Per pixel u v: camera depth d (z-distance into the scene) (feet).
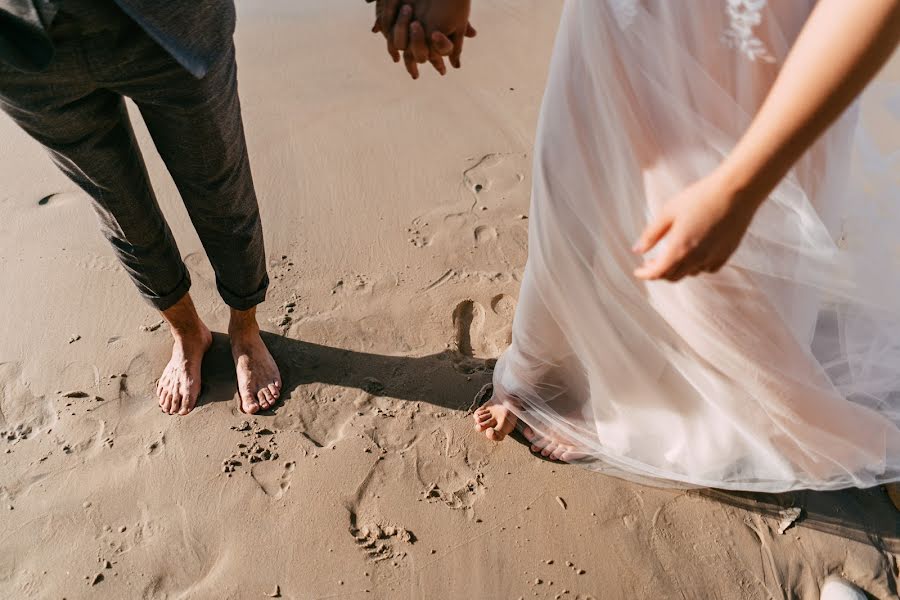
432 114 9.28
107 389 6.64
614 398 5.61
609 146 4.37
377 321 7.20
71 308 7.21
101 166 4.95
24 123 4.48
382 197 8.27
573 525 5.87
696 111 4.12
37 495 5.96
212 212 5.52
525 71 9.93
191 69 4.31
